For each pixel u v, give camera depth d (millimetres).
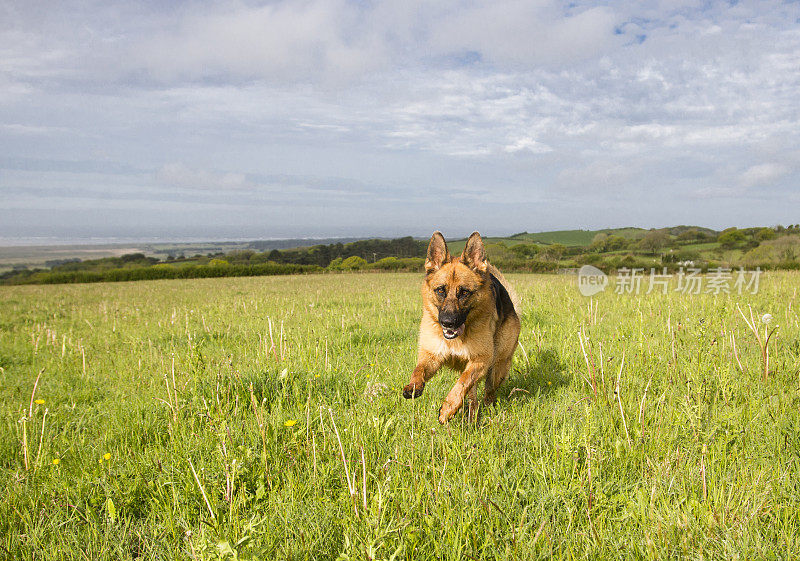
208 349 7414
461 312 4051
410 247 70688
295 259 70500
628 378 4609
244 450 3199
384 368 5676
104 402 4941
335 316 10445
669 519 2410
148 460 3330
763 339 5555
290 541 2395
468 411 4176
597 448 3057
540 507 2639
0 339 9266
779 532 2332
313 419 3814
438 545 2318
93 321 11992
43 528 2664
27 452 3494
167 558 2400
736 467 2949
